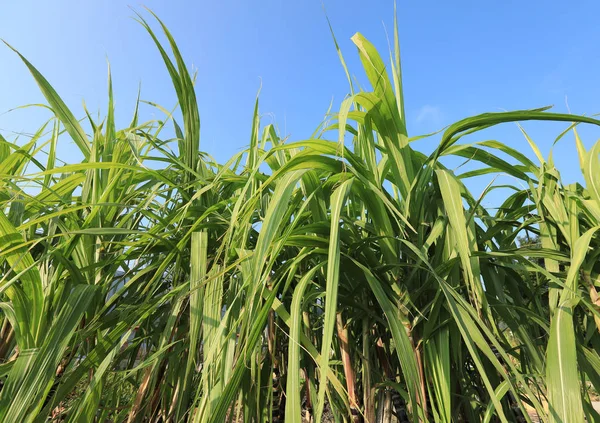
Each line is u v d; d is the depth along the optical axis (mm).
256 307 726
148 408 903
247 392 919
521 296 1084
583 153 1095
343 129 754
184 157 1213
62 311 742
